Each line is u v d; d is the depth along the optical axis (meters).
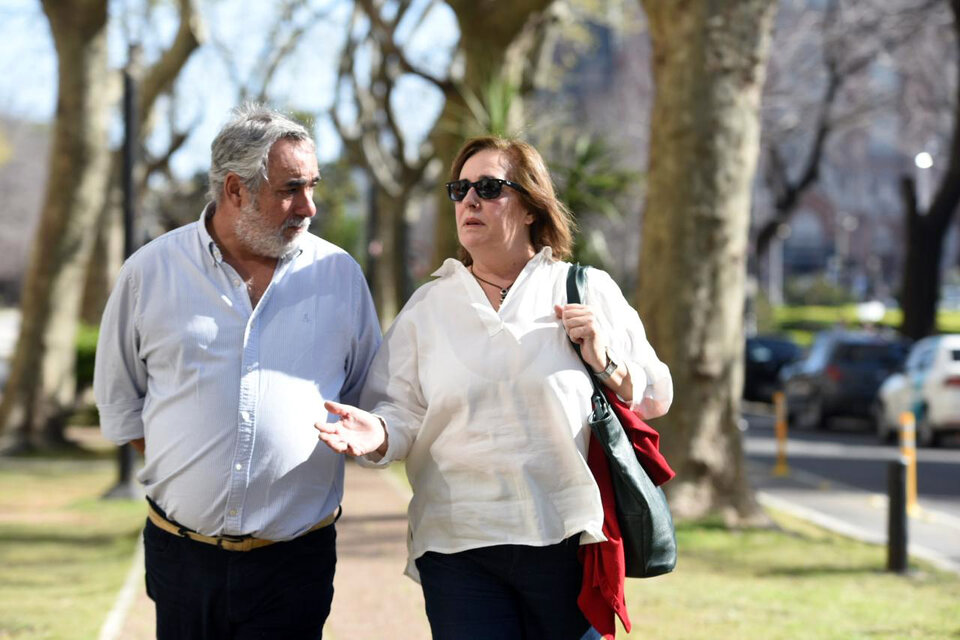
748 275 76.25
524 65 33.88
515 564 7.18
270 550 7.50
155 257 7.54
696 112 20.95
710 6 20.84
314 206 7.55
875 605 15.27
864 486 29.91
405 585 15.80
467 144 7.64
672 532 7.20
